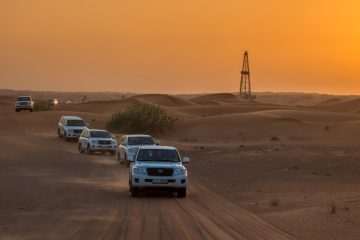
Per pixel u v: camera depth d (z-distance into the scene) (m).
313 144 61.94
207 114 143.62
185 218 20.38
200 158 50.97
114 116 94.50
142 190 26.53
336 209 21.80
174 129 94.06
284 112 119.31
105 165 45.12
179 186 26.39
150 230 17.72
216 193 28.67
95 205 23.84
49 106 133.50
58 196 26.84
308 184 31.33
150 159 27.38
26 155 52.16
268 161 44.00
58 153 55.38
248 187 30.88
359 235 17.11
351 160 41.19
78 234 17.06
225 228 18.31
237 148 57.47
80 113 108.19
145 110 93.56
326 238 16.73
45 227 18.42
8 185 31.25
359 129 85.25
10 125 90.44
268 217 20.80
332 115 118.38
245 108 152.00
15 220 19.97
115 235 16.83
